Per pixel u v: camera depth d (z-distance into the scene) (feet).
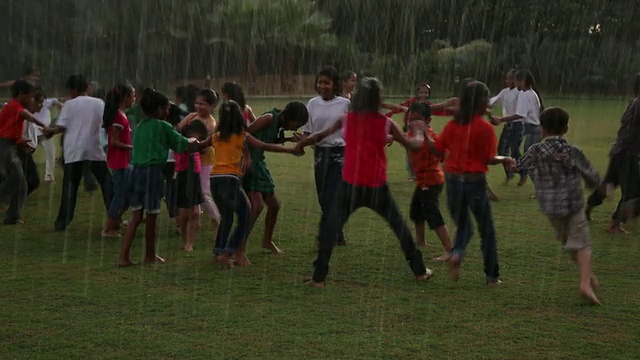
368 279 24.45
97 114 31.63
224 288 23.27
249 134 25.84
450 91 99.76
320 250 23.44
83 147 31.58
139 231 32.50
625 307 21.61
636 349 18.35
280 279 24.40
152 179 25.77
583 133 74.59
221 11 111.75
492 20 101.14
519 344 18.65
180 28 109.29
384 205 23.45
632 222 34.47
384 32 103.19
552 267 26.21
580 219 22.15
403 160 58.90
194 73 111.24
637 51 99.45
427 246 29.40
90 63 100.68
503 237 31.14
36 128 40.63
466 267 26.11
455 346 18.47
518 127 43.98
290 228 32.83
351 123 22.85
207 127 29.09
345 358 17.61
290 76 117.39
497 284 23.84
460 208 23.75
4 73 96.43
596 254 28.27
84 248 28.96
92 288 23.17
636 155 31.50
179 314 20.67
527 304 21.84
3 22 96.78
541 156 22.22
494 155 23.41
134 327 19.60
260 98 109.91
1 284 23.58
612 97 100.89
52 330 19.34
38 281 23.97
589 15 99.71
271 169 53.62
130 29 104.42
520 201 40.19
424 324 20.02
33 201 39.58
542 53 101.65
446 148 23.72
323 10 113.19
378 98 22.70
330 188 25.02
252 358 17.53
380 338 18.93
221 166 25.48
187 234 28.89
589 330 19.69
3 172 33.55
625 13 98.78
